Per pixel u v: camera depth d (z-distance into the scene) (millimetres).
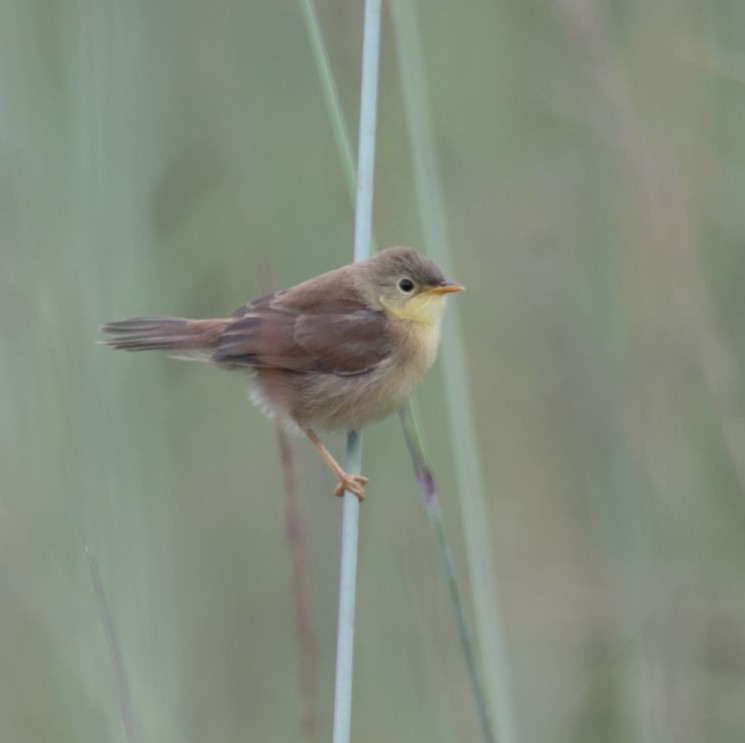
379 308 9383
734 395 10375
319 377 9250
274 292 9719
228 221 11594
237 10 12094
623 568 10117
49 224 10203
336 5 12102
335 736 6918
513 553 12070
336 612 10812
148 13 11555
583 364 10844
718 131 11344
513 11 12555
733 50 10984
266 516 11578
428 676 9844
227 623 11094
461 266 12672
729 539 10469
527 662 11422
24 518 9672
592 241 11156
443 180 12695
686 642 9977
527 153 12484
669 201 10578
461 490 8367
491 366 12805
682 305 10523
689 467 10570
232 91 12016
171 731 9031
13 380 9953
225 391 11992
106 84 10359
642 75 11508
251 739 10688
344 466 10516
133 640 9211
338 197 11727
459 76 12742
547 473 12078
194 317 11430
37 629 9617
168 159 11656
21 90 10367
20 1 10445
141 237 10547
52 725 9578
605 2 11414
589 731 9992
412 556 9602
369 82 8031
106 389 9766
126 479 9625
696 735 9734
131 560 9406
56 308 9922
